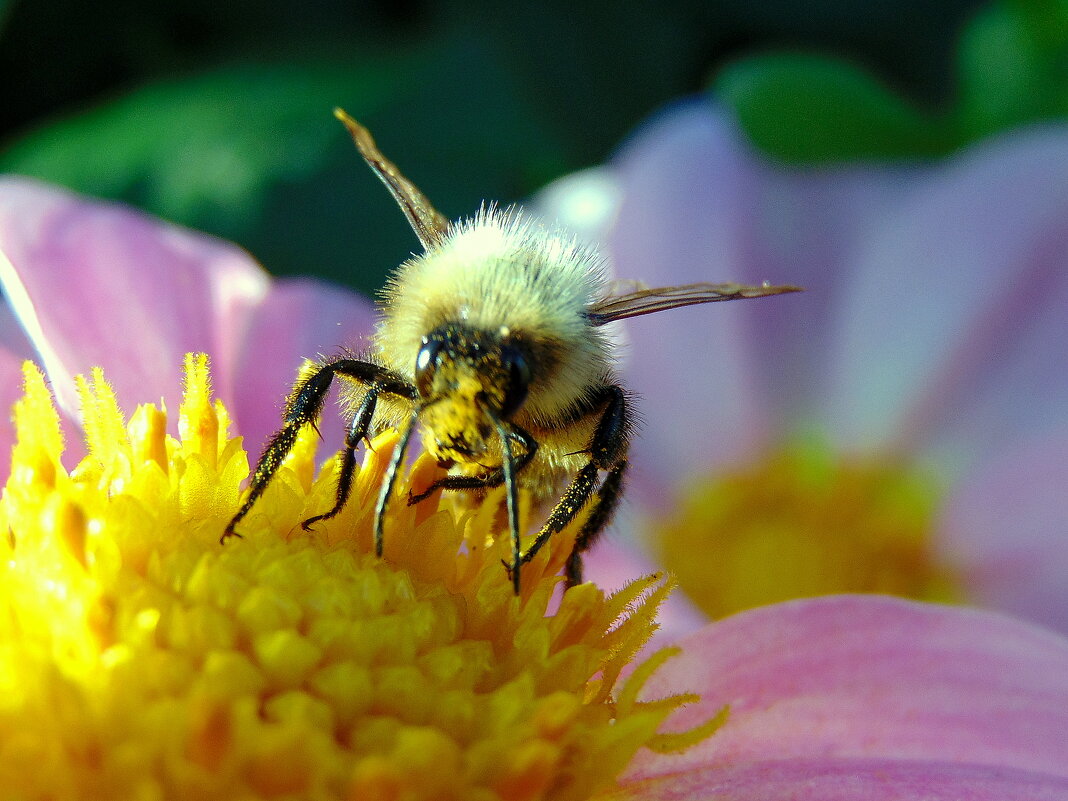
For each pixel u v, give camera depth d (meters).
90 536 0.08
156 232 0.11
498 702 0.08
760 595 0.14
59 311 0.10
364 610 0.08
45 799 0.08
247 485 0.09
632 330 0.14
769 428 0.14
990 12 0.15
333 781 0.08
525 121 0.16
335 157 0.15
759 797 0.09
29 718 0.08
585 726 0.08
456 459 0.09
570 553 0.09
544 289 0.09
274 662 0.08
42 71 0.16
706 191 0.14
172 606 0.08
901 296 0.14
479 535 0.09
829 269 0.15
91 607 0.08
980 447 0.14
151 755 0.08
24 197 0.10
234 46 0.17
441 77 0.16
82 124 0.15
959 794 0.09
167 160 0.15
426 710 0.08
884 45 0.19
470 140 0.16
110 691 0.08
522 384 0.09
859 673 0.09
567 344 0.09
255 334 0.10
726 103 0.15
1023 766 0.09
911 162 0.15
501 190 0.16
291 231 0.15
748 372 0.14
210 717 0.08
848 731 0.09
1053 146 0.14
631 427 0.09
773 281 0.14
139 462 0.08
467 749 0.08
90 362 0.10
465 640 0.08
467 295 0.09
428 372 0.09
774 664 0.09
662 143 0.15
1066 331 0.14
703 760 0.09
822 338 0.14
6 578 0.08
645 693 0.09
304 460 0.09
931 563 0.14
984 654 0.09
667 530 0.14
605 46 0.18
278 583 0.08
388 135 0.15
